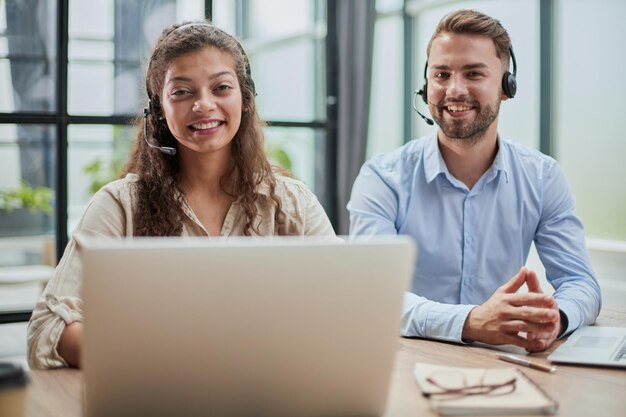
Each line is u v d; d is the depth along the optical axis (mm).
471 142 2062
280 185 1857
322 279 1038
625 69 3400
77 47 3826
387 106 4707
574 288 1944
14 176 3783
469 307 1681
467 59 1975
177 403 1033
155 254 973
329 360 1070
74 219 3879
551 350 1599
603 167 3535
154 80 1722
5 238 3766
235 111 1688
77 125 3846
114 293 968
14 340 3736
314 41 4590
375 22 4551
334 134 4586
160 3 3967
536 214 2176
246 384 1048
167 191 1710
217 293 1001
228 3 4312
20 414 1048
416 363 1444
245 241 1007
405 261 1070
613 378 1388
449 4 4285
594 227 3594
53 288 1489
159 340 999
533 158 2211
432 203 2168
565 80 3680
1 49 3715
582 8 3570
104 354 989
